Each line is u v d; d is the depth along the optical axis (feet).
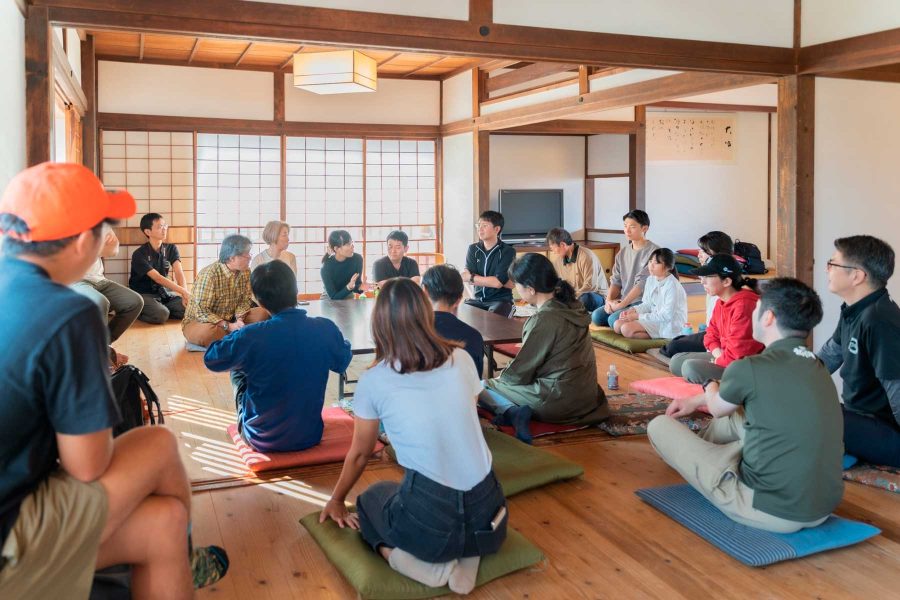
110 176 25.94
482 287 19.25
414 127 29.89
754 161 36.86
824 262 15.75
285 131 27.89
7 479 4.91
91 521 5.16
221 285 17.90
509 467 10.16
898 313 9.91
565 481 10.16
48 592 5.17
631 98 20.33
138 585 5.77
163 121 26.21
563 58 13.94
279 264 10.62
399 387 6.97
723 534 8.34
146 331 21.57
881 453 10.15
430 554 6.98
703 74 17.99
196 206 27.02
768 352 8.33
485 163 27.66
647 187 35.45
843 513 9.20
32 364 4.76
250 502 9.45
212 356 10.28
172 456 5.82
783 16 15.37
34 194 5.05
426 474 6.90
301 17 11.91
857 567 7.80
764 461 8.21
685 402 10.00
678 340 16.93
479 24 13.23
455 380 7.02
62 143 20.02
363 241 29.63
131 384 8.12
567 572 7.70
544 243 34.04
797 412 8.04
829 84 15.58
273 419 10.68
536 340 11.96
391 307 7.02
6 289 4.95
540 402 12.05
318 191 28.81
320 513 8.61
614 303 20.10
